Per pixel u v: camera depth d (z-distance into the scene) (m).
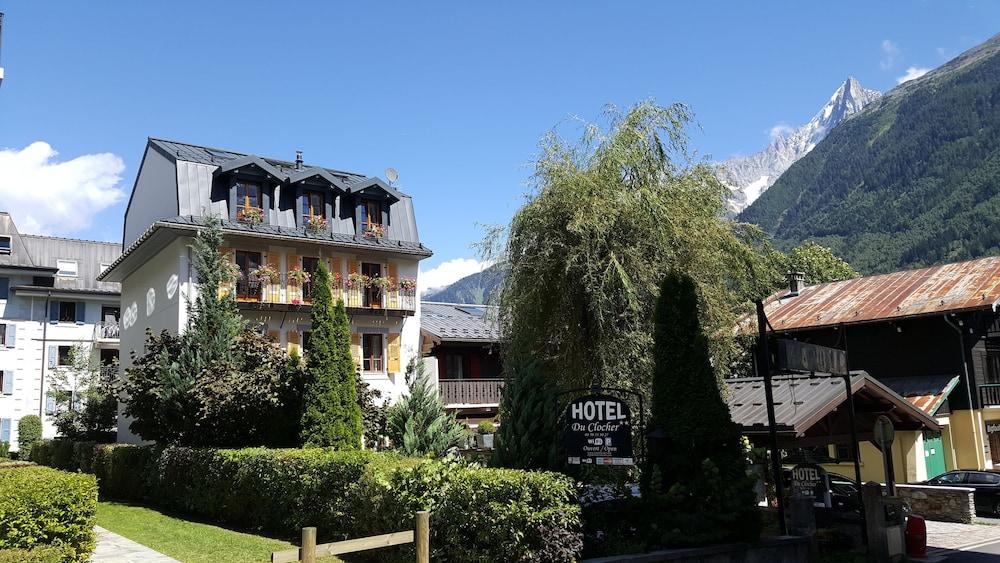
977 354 27.22
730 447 10.27
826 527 13.60
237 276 22.97
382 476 10.09
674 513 9.70
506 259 15.79
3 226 39.81
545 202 15.38
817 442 15.58
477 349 31.44
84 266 42.16
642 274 14.63
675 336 10.59
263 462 13.36
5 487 9.02
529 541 8.20
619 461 9.95
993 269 27.78
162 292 24.98
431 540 9.14
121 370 29.88
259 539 12.48
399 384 27.11
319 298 14.88
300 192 26.19
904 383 26.75
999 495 20.47
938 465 25.12
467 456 13.39
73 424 29.23
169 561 10.77
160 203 25.95
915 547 13.55
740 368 23.56
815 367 11.99
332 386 14.47
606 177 15.40
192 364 17.88
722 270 15.91
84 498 9.57
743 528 10.02
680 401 10.33
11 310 38.56
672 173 16.31
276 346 17.97
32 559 7.47
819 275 47.06
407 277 28.23
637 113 16.30
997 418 27.45
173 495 16.78
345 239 26.55
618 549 9.13
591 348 15.10
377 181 27.75
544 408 10.52
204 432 16.62
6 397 37.81
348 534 10.93
